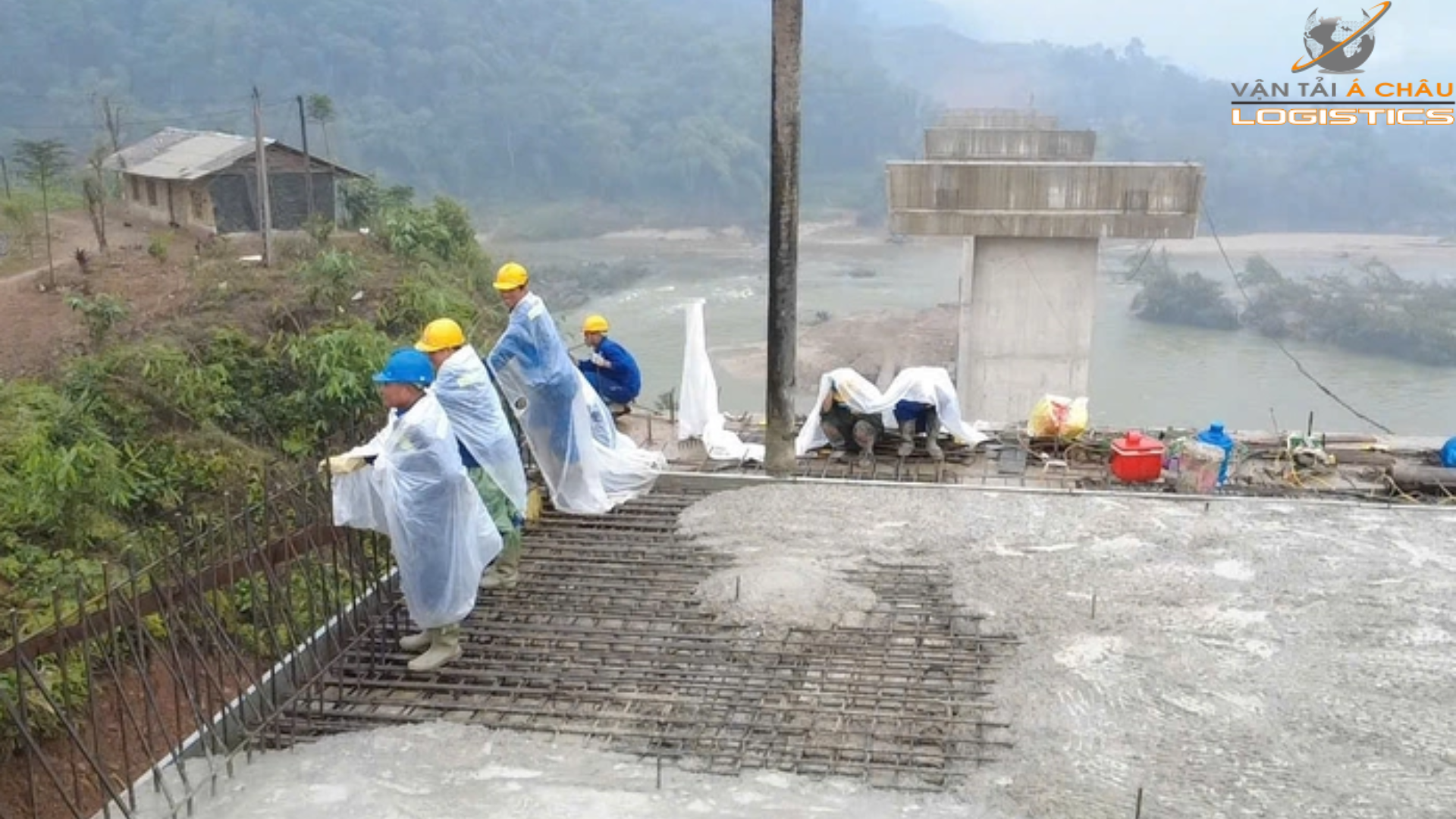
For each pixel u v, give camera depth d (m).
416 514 4.59
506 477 5.37
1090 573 5.78
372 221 19.45
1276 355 34.00
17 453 8.02
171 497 8.86
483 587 5.66
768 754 4.30
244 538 5.22
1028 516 6.55
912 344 32.56
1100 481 7.23
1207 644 5.07
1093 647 5.04
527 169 61.38
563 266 46.44
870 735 4.39
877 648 5.06
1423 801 4.00
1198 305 38.00
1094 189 13.49
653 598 5.57
